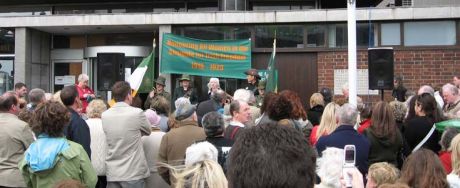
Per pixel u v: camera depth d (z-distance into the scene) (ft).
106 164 18.42
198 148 9.78
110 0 48.03
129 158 18.29
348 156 11.58
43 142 14.66
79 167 14.82
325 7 48.19
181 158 17.03
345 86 27.99
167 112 22.58
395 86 36.09
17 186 16.60
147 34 44.88
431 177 11.74
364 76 39.34
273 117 17.49
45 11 48.49
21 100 23.57
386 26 39.50
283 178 4.93
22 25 41.73
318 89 39.65
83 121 17.60
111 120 18.37
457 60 38.50
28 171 14.87
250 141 5.16
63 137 15.07
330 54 39.60
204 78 40.86
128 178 18.11
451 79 38.55
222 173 8.82
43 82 44.78
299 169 5.02
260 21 39.68
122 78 33.37
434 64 38.75
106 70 32.96
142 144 19.27
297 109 18.35
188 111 17.71
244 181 5.02
